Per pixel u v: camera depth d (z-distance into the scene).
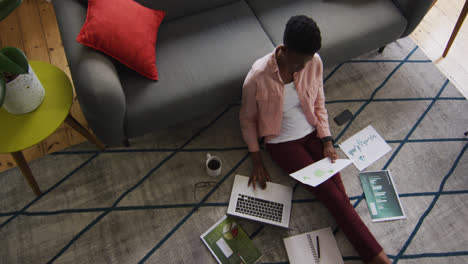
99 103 1.29
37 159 1.72
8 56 1.16
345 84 2.07
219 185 1.72
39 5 2.21
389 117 1.97
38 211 1.60
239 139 1.86
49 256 1.51
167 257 1.54
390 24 1.82
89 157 1.75
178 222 1.62
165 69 1.58
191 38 1.70
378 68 2.14
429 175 1.81
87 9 1.56
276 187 1.71
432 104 2.03
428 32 2.33
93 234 1.57
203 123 1.90
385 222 1.67
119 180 1.71
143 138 1.83
